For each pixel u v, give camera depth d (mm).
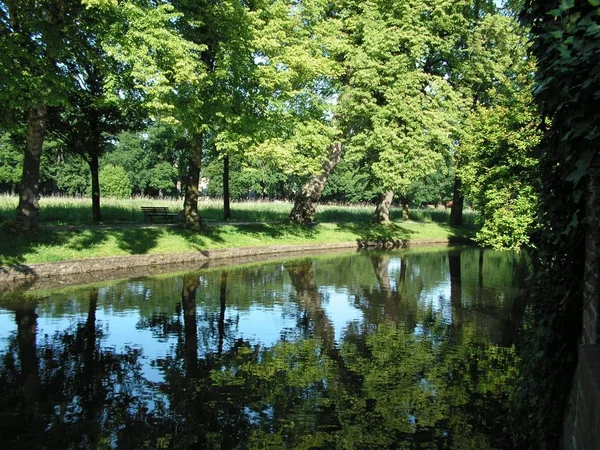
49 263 15891
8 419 6309
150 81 16328
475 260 23562
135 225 24562
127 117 24203
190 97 17906
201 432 6082
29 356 8633
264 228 27672
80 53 17047
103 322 10945
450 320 11836
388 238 31438
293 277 17906
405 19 26547
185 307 12695
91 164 25281
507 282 17281
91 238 18609
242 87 20578
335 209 43094
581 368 3422
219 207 37656
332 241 28641
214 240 23328
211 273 18156
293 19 22750
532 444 5633
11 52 13688
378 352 9336
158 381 7684
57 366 8195
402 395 7266
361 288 16000
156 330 10508
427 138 26078
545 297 5004
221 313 12242
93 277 16266
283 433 6035
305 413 6629
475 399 7137
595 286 3602
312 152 23844
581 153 3100
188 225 23406
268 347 9594
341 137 28875
